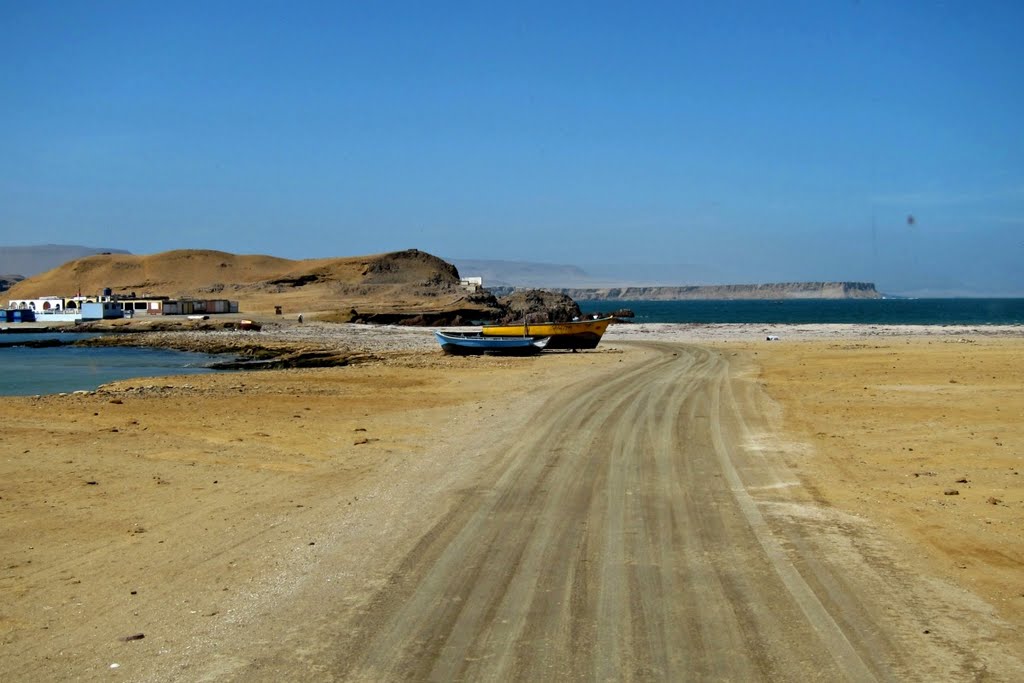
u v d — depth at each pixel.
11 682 7.38
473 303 131.25
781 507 13.14
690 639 7.95
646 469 16.06
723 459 17.17
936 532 11.79
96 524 12.69
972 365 39.66
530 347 52.34
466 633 8.15
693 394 29.39
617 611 8.66
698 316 184.00
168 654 7.89
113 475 16.31
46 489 15.04
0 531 12.32
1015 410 24.67
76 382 43.16
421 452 18.77
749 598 9.05
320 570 10.23
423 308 124.00
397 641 7.99
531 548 10.92
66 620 8.86
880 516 12.66
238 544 11.52
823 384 32.91
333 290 165.25
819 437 20.25
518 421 23.09
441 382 36.28
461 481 15.23
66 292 184.88
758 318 166.62
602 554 10.64
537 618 8.50
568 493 14.06
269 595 9.41
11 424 22.98
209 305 124.50
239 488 15.16
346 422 23.89
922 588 9.45
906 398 27.95
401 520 12.52
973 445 19.08
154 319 107.38
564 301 149.38
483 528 11.93
